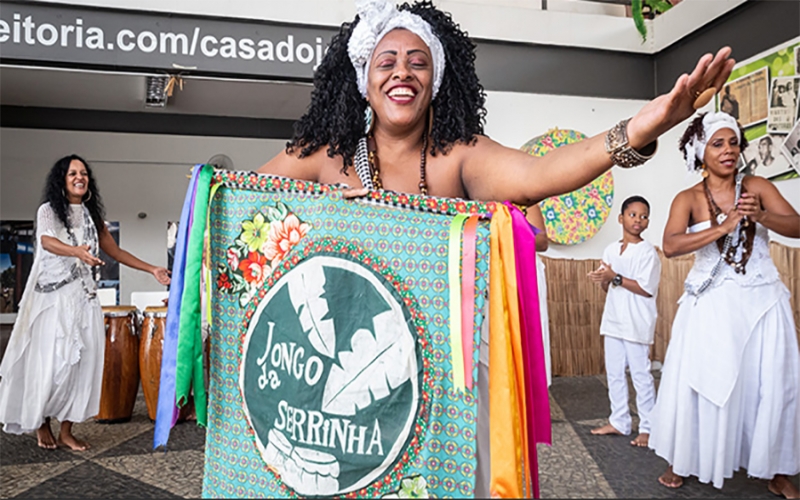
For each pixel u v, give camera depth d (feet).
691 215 9.68
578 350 18.54
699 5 16.70
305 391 4.53
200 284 4.79
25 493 9.70
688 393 9.25
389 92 4.52
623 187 18.62
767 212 8.72
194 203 4.82
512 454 4.00
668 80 18.30
